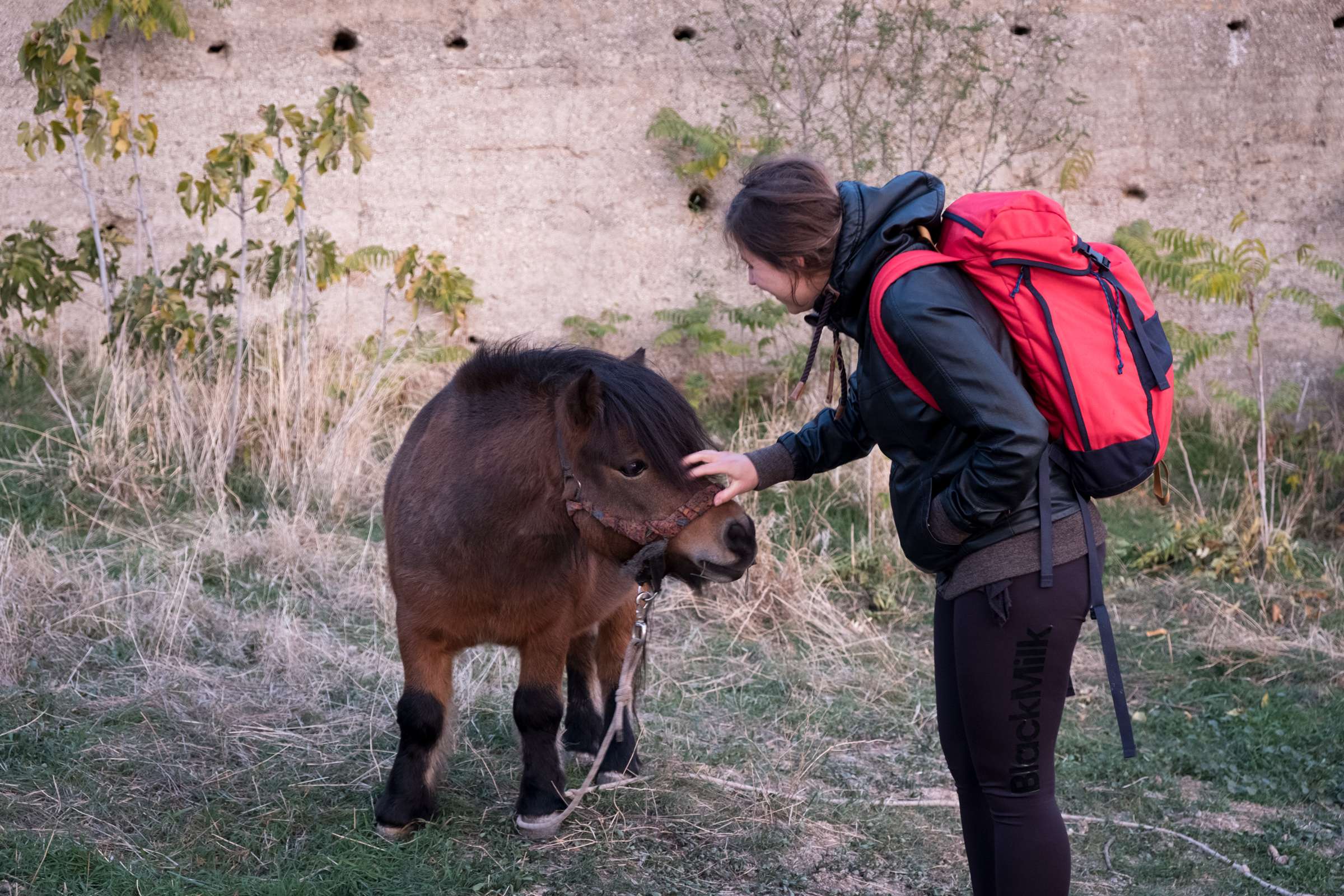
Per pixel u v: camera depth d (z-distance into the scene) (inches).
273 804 122.0
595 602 129.1
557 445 104.1
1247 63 298.8
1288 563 224.4
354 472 235.0
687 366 307.3
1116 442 80.3
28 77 231.1
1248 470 245.0
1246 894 121.3
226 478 230.4
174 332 233.8
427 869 110.3
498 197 302.2
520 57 298.0
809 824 130.0
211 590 184.1
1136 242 281.6
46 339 289.7
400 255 249.4
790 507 243.4
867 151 289.7
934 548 85.7
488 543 108.1
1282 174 301.3
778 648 188.1
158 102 295.6
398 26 296.2
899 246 84.1
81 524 206.7
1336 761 156.0
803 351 298.4
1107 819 137.9
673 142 300.4
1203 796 145.9
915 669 182.5
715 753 147.9
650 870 116.6
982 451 78.8
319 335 286.0
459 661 165.6
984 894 97.5
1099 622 84.8
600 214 303.3
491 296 305.1
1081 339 80.4
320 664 160.9
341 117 237.3
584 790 111.0
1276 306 302.4
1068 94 299.7
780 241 84.9
